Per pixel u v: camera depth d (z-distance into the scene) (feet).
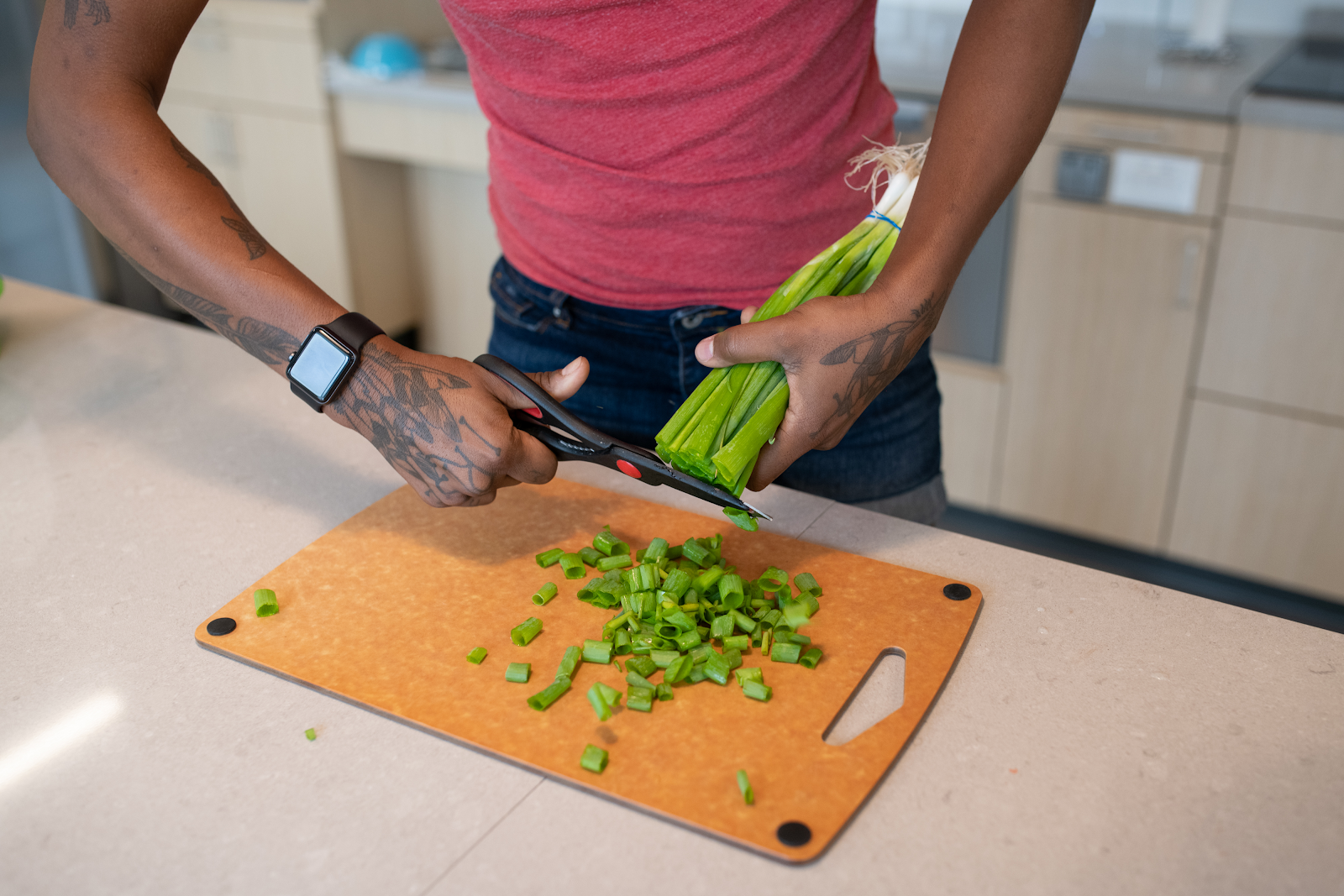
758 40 2.90
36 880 1.91
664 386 3.54
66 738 2.23
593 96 3.02
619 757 2.13
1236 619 2.55
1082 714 2.26
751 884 1.89
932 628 2.49
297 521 3.02
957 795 2.06
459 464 2.57
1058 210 6.79
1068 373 7.20
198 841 1.99
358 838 1.99
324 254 9.57
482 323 10.02
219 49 9.09
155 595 2.70
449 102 8.29
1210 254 6.44
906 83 6.94
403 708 2.26
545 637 2.48
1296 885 1.87
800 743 2.15
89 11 2.65
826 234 3.31
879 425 3.50
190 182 2.73
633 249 3.28
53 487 3.19
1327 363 6.35
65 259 10.40
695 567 2.74
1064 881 1.88
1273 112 5.92
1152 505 7.30
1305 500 6.76
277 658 2.42
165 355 4.04
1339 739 2.18
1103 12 8.20
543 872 1.92
